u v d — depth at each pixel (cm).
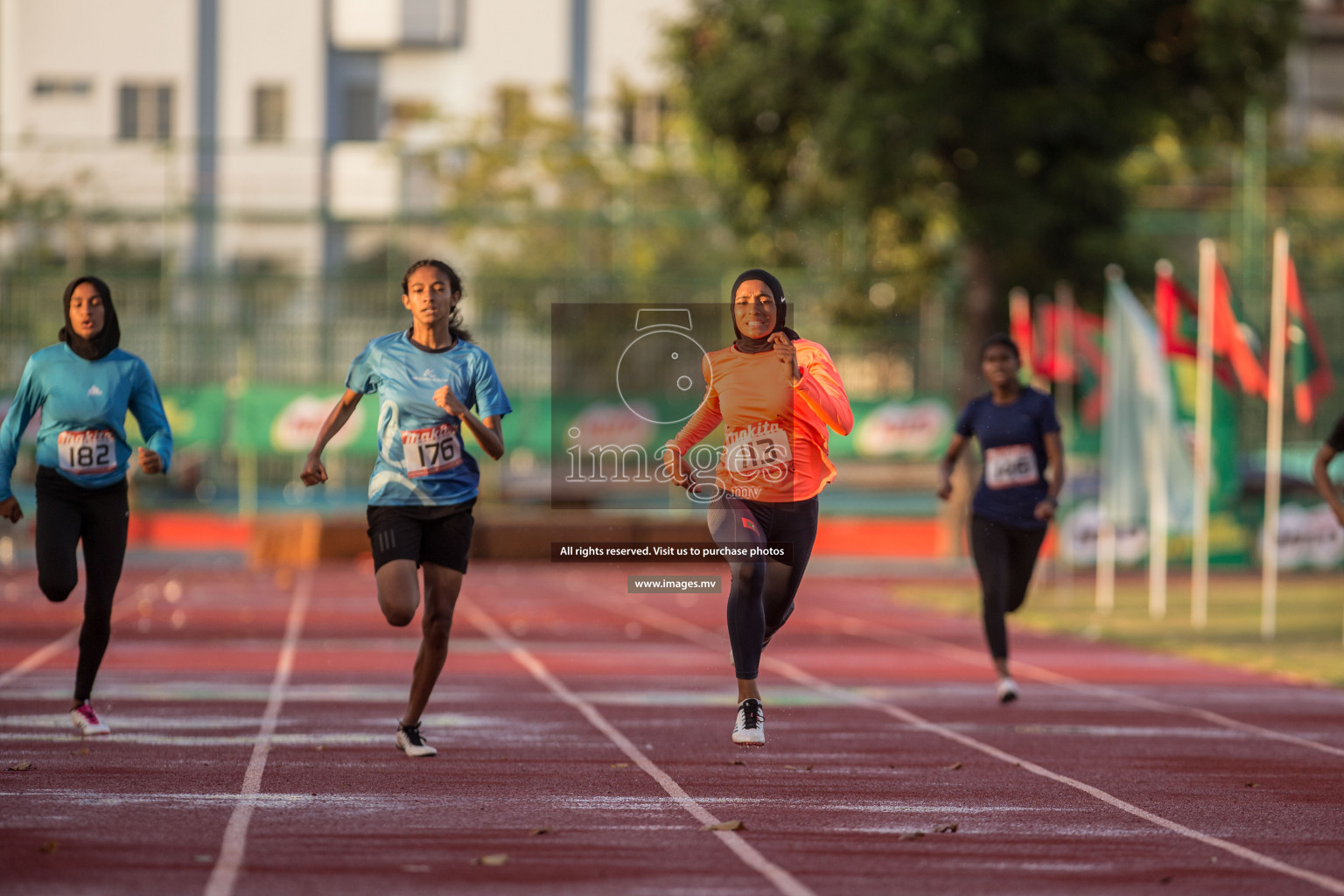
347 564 9988
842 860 1992
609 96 16312
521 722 3328
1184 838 2158
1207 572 9756
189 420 10156
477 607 7112
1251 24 9481
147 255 13125
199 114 17375
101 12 17262
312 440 10238
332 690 3906
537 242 13075
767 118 9869
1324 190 13625
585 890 1814
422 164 14350
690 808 2341
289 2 17425
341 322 10812
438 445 2634
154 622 6088
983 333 9962
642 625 6253
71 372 2858
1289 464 9944
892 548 10750
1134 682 4303
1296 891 1856
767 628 2689
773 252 10625
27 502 10175
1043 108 9344
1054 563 9581
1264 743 3133
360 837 2078
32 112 17225
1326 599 7712
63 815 2189
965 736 3200
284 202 13412
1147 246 9869
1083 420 9325
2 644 5019
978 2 9094
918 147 9144
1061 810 2362
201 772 2586
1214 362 6338
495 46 17488
